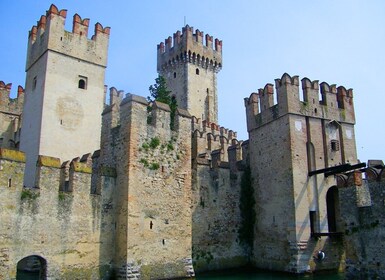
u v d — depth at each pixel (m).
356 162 34.44
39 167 22.56
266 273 30.97
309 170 31.94
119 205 25.42
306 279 27.98
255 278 28.62
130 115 26.20
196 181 32.75
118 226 25.14
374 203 22.42
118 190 25.78
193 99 68.50
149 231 25.47
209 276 29.64
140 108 26.83
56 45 35.78
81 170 24.38
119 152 26.45
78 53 37.09
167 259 25.98
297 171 31.31
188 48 69.31
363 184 24.41
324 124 33.72
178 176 28.02
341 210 24.56
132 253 24.30
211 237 32.59
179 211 27.47
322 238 30.95
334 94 35.16
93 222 24.38
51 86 34.84
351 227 23.69
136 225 24.86
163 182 26.98
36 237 21.67
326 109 34.25
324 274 30.02
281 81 33.53
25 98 37.84
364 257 22.62
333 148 33.72
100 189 25.22
